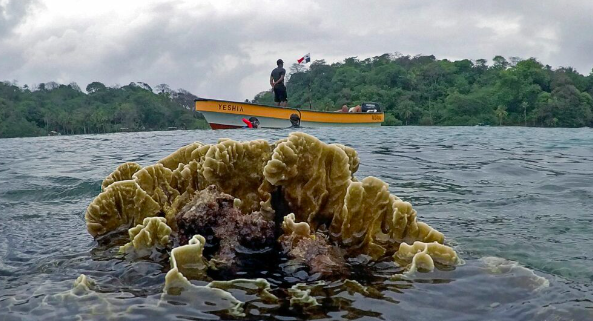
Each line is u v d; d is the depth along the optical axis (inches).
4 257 132.0
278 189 134.1
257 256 122.6
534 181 259.4
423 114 4281.5
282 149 129.5
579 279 110.8
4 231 160.6
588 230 155.7
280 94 975.6
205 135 725.9
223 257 120.1
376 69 5029.5
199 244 114.0
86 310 93.4
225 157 133.3
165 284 102.1
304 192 133.3
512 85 4409.5
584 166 323.6
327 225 134.9
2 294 104.0
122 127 4109.3
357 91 4601.4
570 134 778.2
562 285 105.7
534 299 97.7
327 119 1024.9
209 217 126.7
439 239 126.3
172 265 110.5
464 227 159.6
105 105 4650.6
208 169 132.9
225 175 134.9
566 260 124.9
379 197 128.2
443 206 193.8
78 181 272.4
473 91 4729.3
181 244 127.4
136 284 106.6
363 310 92.0
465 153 418.9
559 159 369.4
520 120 4220.0
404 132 826.8
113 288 104.6
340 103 4345.5
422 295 99.3
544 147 488.1
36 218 181.2
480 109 4232.3
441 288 103.0
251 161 137.3
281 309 92.4
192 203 131.1
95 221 140.5
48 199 224.8
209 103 941.2
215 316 89.7
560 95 4156.0
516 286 104.3
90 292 102.3
